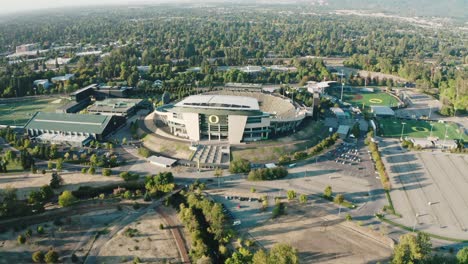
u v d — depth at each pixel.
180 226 174.25
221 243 160.62
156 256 153.50
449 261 143.38
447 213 189.50
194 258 150.50
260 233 170.25
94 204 192.38
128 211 186.38
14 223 174.88
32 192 188.88
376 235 169.12
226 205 193.25
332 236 168.25
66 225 173.75
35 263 148.62
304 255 155.25
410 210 191.50
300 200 194.75
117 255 153.62
